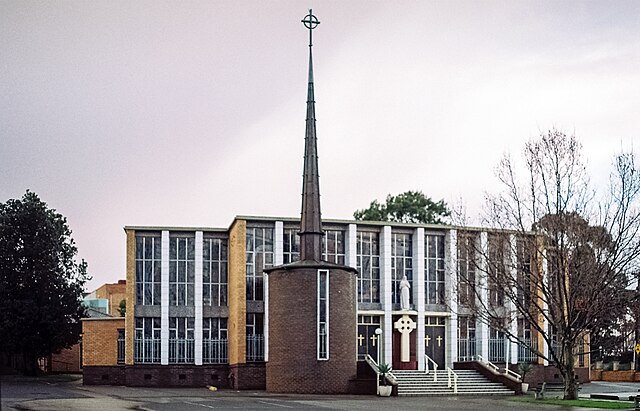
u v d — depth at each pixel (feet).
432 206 301.63
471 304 156.25
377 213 301.43
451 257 181.06
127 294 173.47
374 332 177.27
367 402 122.42
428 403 121.70
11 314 206.08
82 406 102.89
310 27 160.56
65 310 212.64
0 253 210.18
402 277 181.06
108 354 178.50
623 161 167.43
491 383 156.87
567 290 139.54
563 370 130.41
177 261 177.06
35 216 214.48
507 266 143.13
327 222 177.58
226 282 179.42
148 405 106.93
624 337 177.27
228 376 174.81
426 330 180.75
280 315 148.36
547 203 132.36
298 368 145.28
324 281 147.74
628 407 112.78
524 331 184.85
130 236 175.32
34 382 179.42
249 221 173.58
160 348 173.68
